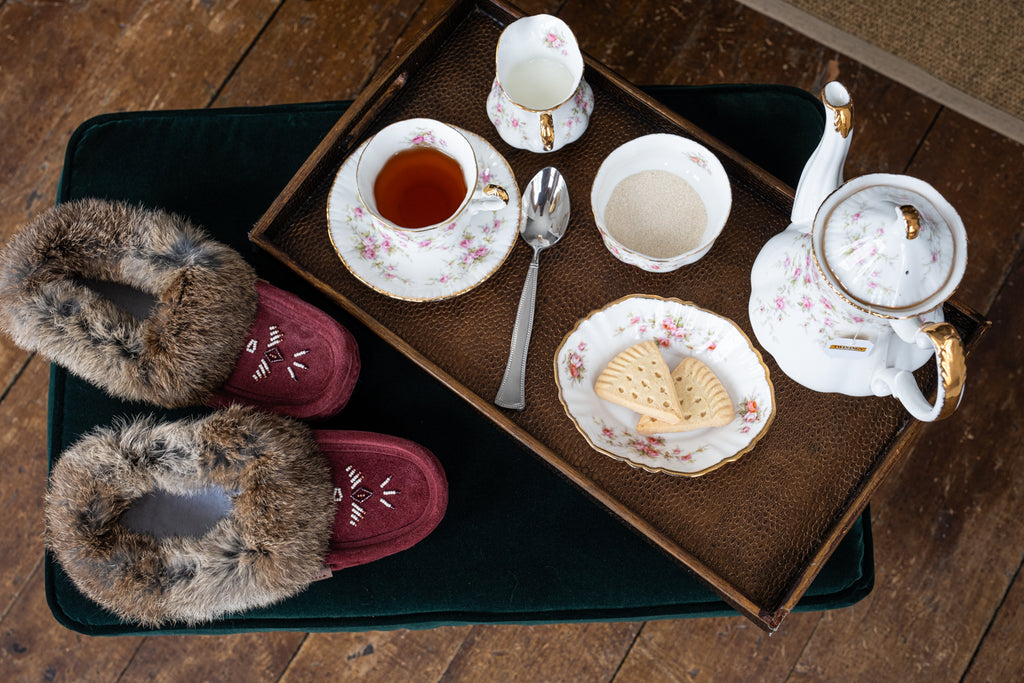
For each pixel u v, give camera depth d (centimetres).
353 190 77
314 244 80
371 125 82
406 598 82
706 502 73
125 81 120
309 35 121
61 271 80
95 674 108
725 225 78
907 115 118
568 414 72
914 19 120
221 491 80
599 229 72
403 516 81
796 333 69
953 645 107
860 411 74
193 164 90
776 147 90
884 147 117
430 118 77
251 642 110
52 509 77
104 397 86
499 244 76
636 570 82
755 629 109
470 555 83
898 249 59
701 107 90
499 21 84
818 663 108
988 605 108
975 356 112
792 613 109
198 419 80
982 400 111
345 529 81
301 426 78
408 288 75
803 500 73
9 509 111
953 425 111
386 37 121
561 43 75
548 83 77
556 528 83
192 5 121
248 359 82
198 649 109
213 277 79
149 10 121
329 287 77
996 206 115
